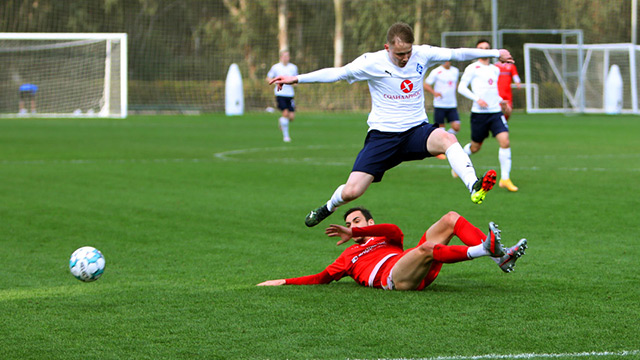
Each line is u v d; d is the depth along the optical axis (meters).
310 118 96.62
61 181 34.56
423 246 14.03
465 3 117.94
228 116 101.69
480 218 24.61
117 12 124.12
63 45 103.38
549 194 29.78
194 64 125.62
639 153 47.88
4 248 20.52
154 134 66.56
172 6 126.00
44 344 11.74
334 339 11.80
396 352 11.13
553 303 13.84
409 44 16.30
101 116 99.25
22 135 63.97
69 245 20.92
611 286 15.22
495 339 11.67
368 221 16.02
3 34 89.38
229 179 35.41
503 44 116.31
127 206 27.58
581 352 11.01
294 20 128.88
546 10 117.56
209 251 20.05
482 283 15.67
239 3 130.75
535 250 19.36
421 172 38.06
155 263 18.59
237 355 11.12
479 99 31.23
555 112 109.12
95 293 15.21
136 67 124.06
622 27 121.31
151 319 13.09
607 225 22.91
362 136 65.38
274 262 18.64
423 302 13.92
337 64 121.31
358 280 15.39
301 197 29.77
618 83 103.44
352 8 124.50
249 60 126.06
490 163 42.31
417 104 16.88
